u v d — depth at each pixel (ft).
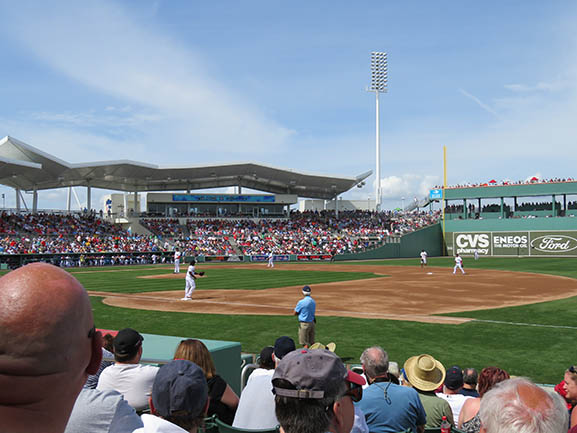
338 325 47.42
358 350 37.22
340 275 115.34
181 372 8.42
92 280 102.27
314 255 204.95
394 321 49.57
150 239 200.34
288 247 211.00
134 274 121.29
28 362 3.72
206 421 13.07
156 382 8.38
